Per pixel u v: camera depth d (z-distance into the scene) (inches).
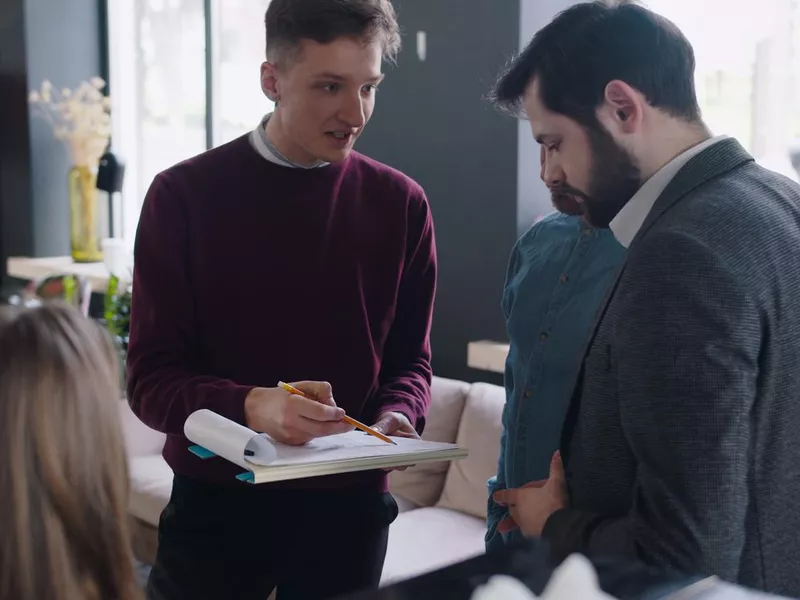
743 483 37.6
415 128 135.6
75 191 187.2
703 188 40.8
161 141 195.0
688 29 115.9
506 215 126.0
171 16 189.0
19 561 33.2
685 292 37.5
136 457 140.6
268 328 64.8
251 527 64.8
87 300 159.3
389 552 105.5
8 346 34.6
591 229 56.6
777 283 38.7
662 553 37.4
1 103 200.4
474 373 133.4
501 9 122.5
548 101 43.0
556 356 55.8
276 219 64.9
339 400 66.6
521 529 47.3
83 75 202.2
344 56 59.4
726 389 36.8
